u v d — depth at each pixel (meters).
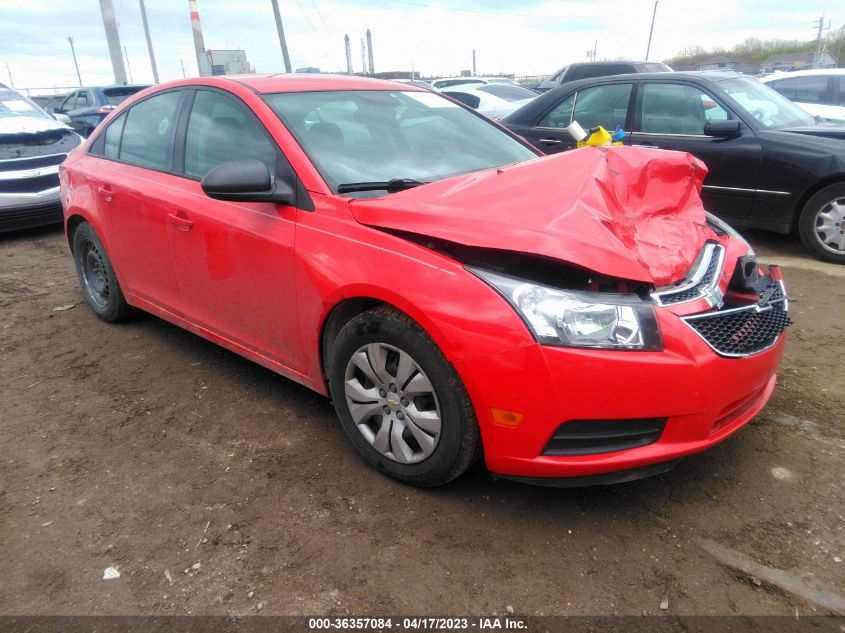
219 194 2.79
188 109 3.65
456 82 18.14
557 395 2.20
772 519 2.50
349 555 2.36
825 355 3.91
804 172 5.71
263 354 3.26
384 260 2.51
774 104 6.41
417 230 2.47
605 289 2.31
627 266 2.28
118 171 4.03
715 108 6.18
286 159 2.97
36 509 2.66
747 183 6.03
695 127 6.27
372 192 2.88
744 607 2.11
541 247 2.27
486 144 3.66
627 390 2.20
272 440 3.11
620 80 6.73
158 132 3.85
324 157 3.00
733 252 2.92
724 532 2.44
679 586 2.20
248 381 3.73
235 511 2.61
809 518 2.50
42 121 8.38
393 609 2.13
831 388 3.50
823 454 2.90
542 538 2.43
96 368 3.96
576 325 2.20
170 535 2.48
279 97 3.30
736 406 2.49
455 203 2.59
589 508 2.58
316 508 2.61
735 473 2.79
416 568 2.29
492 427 2.32
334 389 2.85
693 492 2.67
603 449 2.30
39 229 8.12
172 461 2.97
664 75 6.51
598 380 2.18
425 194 2.75
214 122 3.44
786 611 2.09
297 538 2.45
